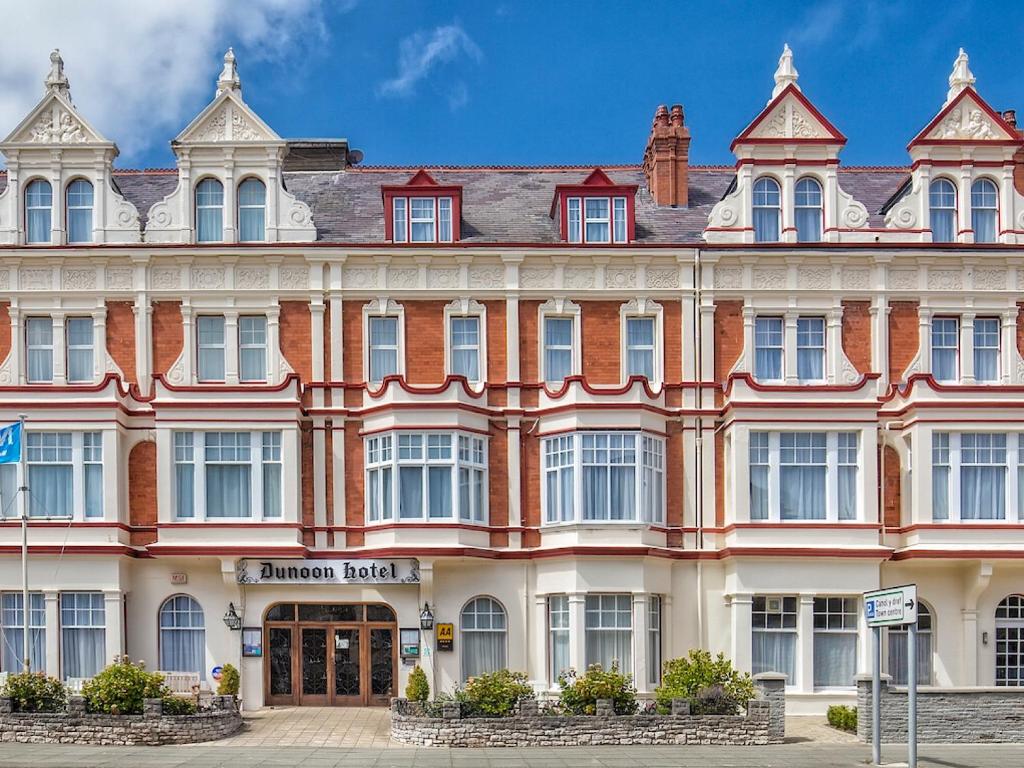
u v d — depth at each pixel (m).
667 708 25.72
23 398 30.89
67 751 23.64
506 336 32.50
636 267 32.75
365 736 26.45
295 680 31.30
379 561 30.95
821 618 31.17
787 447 31.44
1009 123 35.69
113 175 35.41
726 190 36.31
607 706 25.33
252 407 31.08
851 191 36.19
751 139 33.19
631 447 31.14
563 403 31.45
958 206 33.31
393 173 36.84
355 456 31.94
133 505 31.56
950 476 31.38
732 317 32.78
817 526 31.02
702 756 23.39
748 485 31.16
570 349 32.78
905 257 32.72
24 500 29.09
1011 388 31.44
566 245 32.38
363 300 32.50
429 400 31.09
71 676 30.50
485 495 31.70
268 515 31.06
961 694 25.66
